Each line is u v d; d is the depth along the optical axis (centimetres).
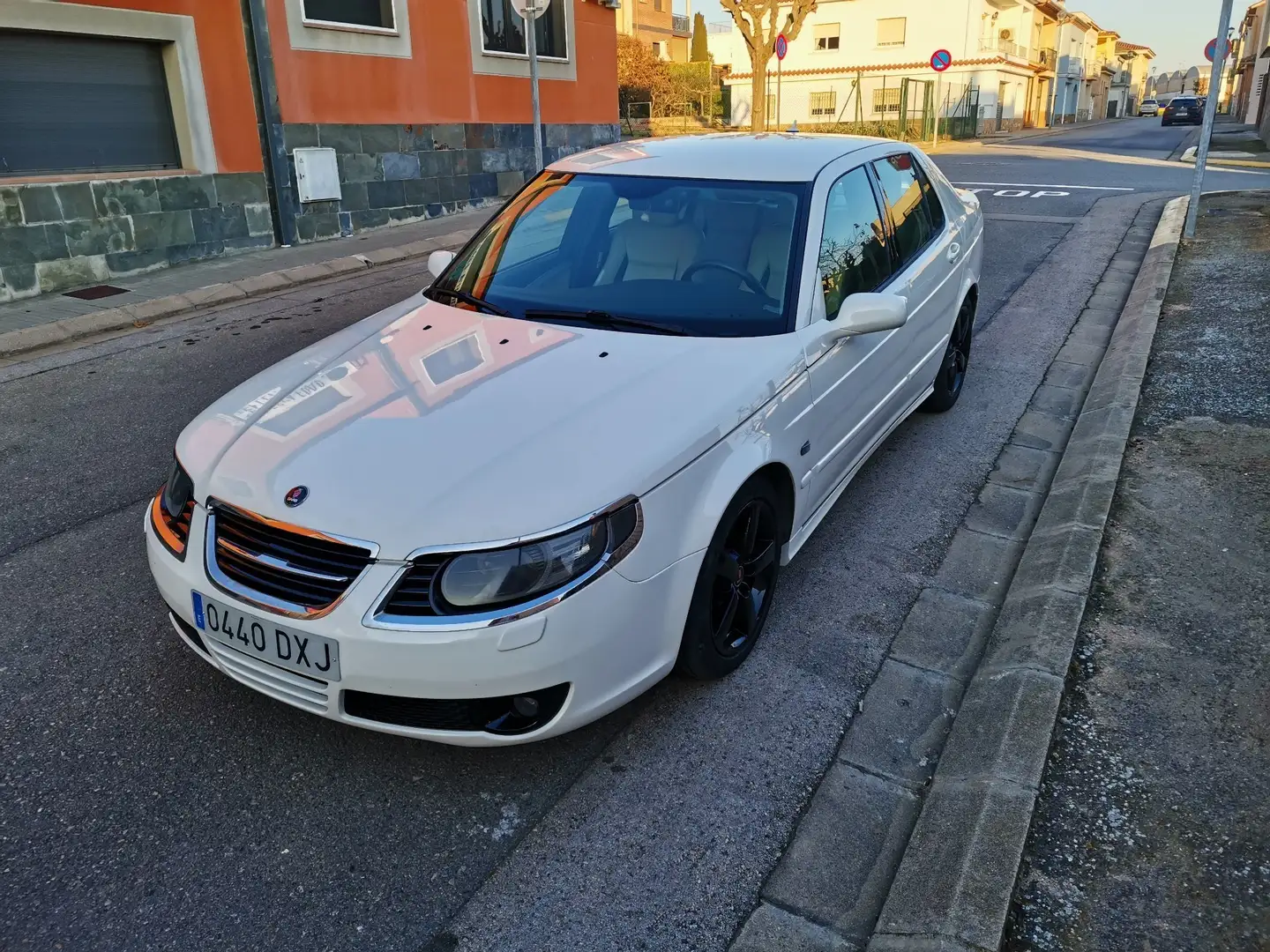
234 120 1032
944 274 480
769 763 275
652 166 394
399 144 1249
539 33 1478
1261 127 3158
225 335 755
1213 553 355
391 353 322
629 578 247
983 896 212
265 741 285
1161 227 1041
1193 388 524
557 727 248
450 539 231
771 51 2291
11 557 400
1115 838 229
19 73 856
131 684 312
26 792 264
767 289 336
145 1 923
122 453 514
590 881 236
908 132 3094
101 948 217
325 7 1120
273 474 256
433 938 220
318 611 235
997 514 429
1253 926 205
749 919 224
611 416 268
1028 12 4522
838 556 392
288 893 233
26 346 727
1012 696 279
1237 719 267
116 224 929
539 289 357
